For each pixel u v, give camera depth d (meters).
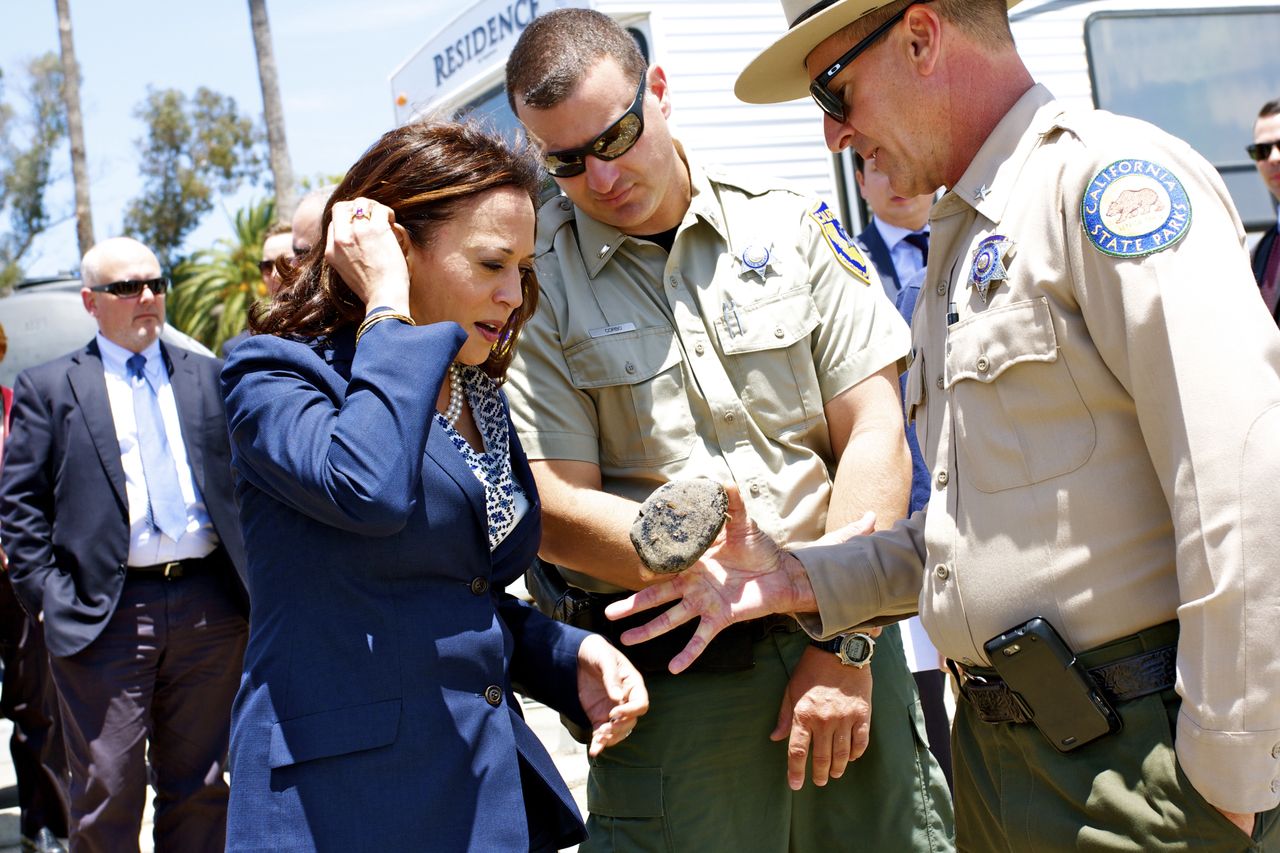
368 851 1.79
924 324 2.14
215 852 4.18
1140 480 1.85
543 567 2.74
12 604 5.01
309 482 1.78
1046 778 1.96
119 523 4.08
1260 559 1.66
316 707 1.83
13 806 6.00
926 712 3.84
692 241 2.62
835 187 5.42
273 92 21.72
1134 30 5.83
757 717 2.50
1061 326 1.86
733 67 5.29
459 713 1.89
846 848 2.60
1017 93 2.05
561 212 2.67
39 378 4.18
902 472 2.57
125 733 4.03
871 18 2.06
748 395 2.55
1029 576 1.90
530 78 2.47
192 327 34.66
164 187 40.19
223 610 4.19
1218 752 1.70
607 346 2.54
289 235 5.05
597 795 2.59
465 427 2.14
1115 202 1.79
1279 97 6.04
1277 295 4.96
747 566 2.29
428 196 1.95
